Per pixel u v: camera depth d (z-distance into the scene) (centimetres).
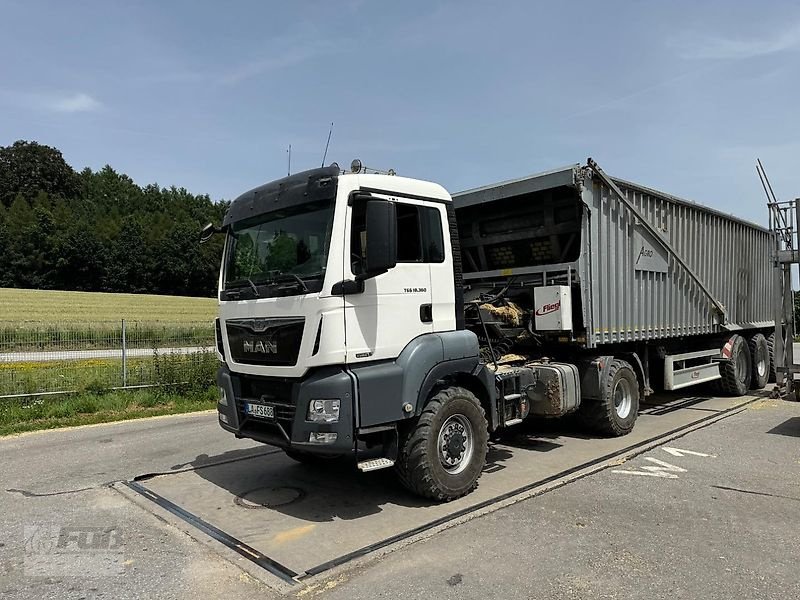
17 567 430
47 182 10412
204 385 1233
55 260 7675
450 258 580
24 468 703
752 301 1239
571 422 873
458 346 564
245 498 581
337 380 479
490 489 587
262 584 399
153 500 579
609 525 487
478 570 409
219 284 605
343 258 492
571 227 779
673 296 950
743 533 466
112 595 387
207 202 12062
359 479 641
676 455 704
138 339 1470
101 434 900
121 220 8950
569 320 730
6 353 1348
